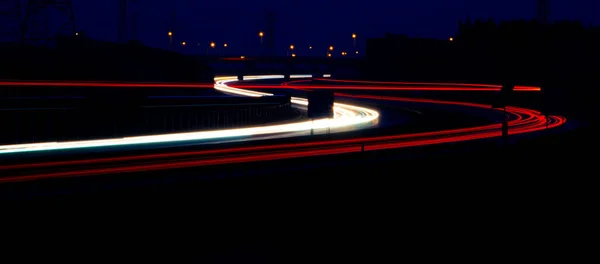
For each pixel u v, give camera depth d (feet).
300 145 128.88
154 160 102.27
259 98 228.43
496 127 202.80
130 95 161.58
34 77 244.22
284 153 115.03
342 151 120.98
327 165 89.92
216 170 87.40
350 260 76.13
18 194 63.41
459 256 79.82
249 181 77.05
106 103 155.33
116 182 72.74
